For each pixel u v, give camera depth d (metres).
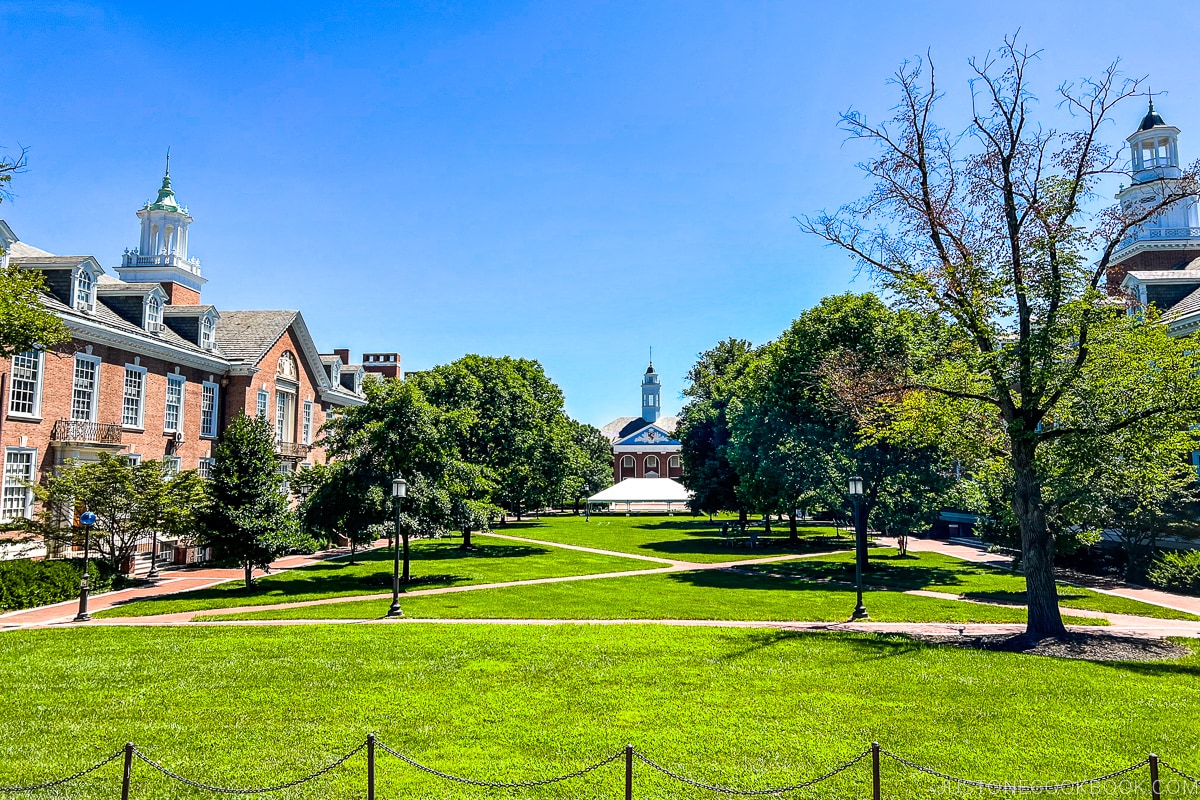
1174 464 20.70
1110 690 12.80
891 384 20.03
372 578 30.89
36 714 11.49
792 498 37.59
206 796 8.67
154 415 35.56
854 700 12.20
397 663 14.69
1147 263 42.84
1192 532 28.44
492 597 25.20
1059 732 10.68
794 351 36.31
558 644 16.50
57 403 29.72
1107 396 17.62
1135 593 26.05
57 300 30.00
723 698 12.29
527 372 57.78
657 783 9.02
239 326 45.78
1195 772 9.28
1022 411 17.86
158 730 10.79
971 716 11.38
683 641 16.89
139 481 28.03
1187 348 18.73
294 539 27.69
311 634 17.97
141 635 17.97
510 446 45.69
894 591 27.14
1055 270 17.30
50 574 24.83
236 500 27.53
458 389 42.72
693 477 54.97
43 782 8.95
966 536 51.91
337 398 55.34
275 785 8.92
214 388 40.78
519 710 11.66
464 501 31.45
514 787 8.84
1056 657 15.65
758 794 8.79
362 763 9.60
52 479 27.19
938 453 31.75
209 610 22.69
